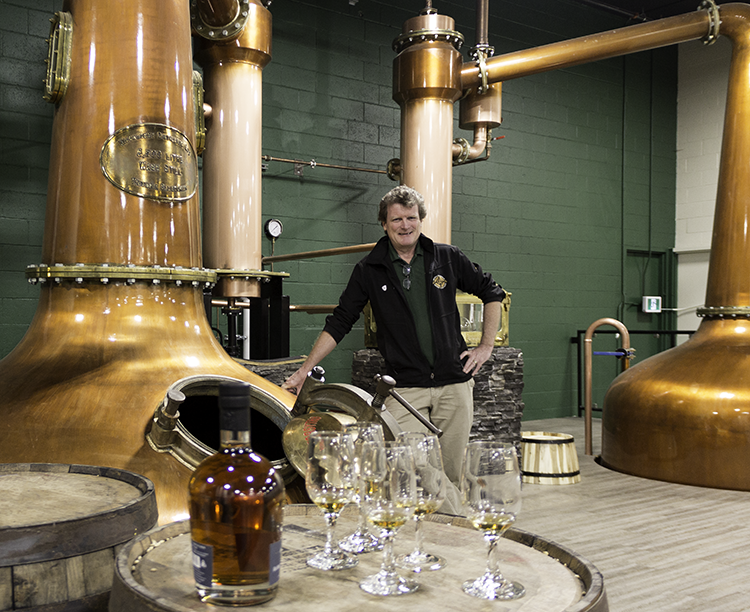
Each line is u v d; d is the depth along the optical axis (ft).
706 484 13.38
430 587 3.05
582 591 3.00
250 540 2.83
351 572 3.24
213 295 12.18
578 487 13.41
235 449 2.93
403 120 14.89
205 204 12.14
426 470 3.39
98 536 3.86
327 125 18.28
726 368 13.84
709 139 25.18
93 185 7.26
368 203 18.99
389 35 19.36
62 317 7.20
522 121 22.04
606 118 24.12
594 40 14.82
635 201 24.93
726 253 14.74
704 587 8.27
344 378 18.54
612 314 24.40
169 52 7.65
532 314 22.31
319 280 18.13
